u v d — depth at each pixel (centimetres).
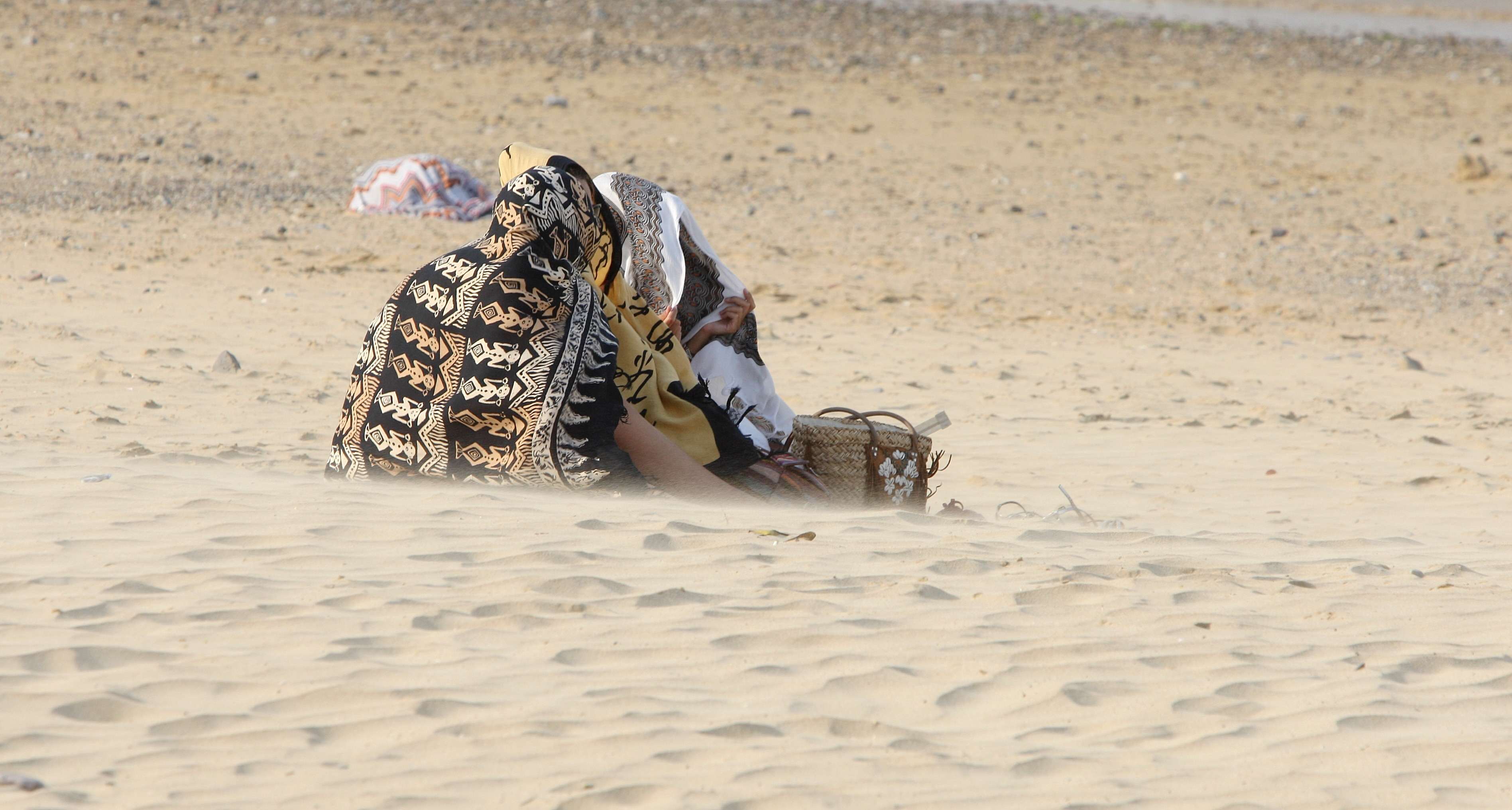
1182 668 1564
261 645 1514
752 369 2572
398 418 2322
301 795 1170
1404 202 8556
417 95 9356
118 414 3067
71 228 6053
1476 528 2641
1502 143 10169
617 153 8438
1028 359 4784
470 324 2281
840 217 7469
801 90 10312
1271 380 4672
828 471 2438
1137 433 3669
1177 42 13275
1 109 8062
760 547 1973
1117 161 9162
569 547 1928
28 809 1112
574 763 1254
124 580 1708
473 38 10925
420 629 1584
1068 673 1535
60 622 1559
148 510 2052
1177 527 2473
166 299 4816
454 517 2061
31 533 1912
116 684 1393
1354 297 6481
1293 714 1438
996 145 9338
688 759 1270
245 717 1334
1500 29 17138
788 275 6159
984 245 7062
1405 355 5209
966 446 3409
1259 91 11450
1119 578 1927
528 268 2280
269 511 2059
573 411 2256
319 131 8412
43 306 4500
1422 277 6931
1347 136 10206
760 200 7700
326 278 5534
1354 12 18262
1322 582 1952
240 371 3700
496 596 1697
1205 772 1289
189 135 8069
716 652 1555
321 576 1762
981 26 13200
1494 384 4828
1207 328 5684
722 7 12962
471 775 1221
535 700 1397
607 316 2386
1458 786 1270
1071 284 6378
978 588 1825
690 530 2044
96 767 1211
